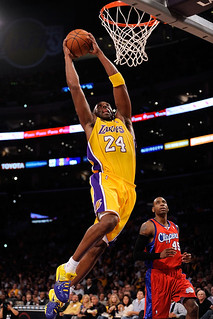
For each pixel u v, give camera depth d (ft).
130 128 13.78
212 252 59.06
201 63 88.89
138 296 33.47
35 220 99.91
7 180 106.93
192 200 85.56
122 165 12.84
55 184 101.96
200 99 79.41
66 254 79.61
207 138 77.25
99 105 13.58
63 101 103.04
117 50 18.02
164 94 96.84
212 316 26.89
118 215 12.18
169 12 14.98
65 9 111.24
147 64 95.40
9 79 107.34
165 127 91.76
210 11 18.19
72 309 35.19
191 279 43.42
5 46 113.91
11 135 94.32
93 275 55.26
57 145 101.45
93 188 12.71
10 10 114.42
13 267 72.90
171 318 28.76
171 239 15.30
